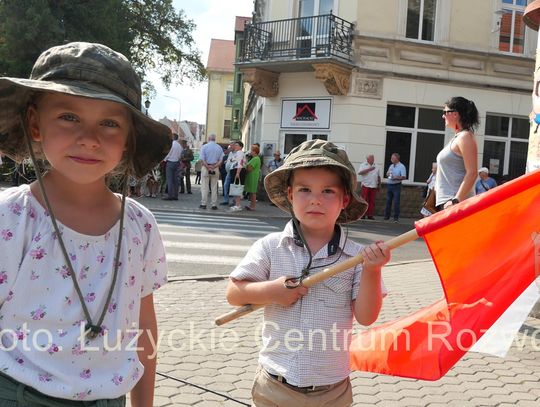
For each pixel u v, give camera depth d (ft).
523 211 7.91
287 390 7.67
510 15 65.16
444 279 7.95
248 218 49.32
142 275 6.36
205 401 11.69
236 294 8.07
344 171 8.00
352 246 8.26
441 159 17.57
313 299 7.82
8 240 5.45
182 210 51.31
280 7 64.64
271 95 64.44
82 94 5.35
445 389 12.90
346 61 60.29
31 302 5.45
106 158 5.75
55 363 5.48
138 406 6.58
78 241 5.71
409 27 62.85
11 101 5.81
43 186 5.65
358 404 11.96
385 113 61.82
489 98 64.69
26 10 70.79
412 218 63.10
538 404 12.22
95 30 77.30
